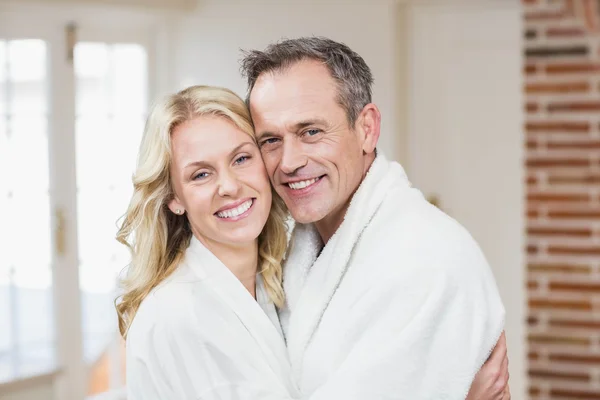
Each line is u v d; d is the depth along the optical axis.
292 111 1.86
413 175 4.62
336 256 1.93
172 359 1.84
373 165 1.99
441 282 1.80
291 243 2.10
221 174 1.87
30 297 4.33
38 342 4.34
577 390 4.18
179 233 2.02
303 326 1.94
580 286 4.15
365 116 1.97
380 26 4.37
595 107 4.09
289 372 1.94
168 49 4.80
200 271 1.96
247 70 1.95
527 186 4.20
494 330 1.85
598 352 4.13
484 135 4.49
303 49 1.88
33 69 4.30
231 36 4.69
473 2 4.46
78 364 4.43
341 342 1.87
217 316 1.90
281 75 1.88
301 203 1.92
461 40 4.50
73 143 4.41
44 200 4.36
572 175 4.14
